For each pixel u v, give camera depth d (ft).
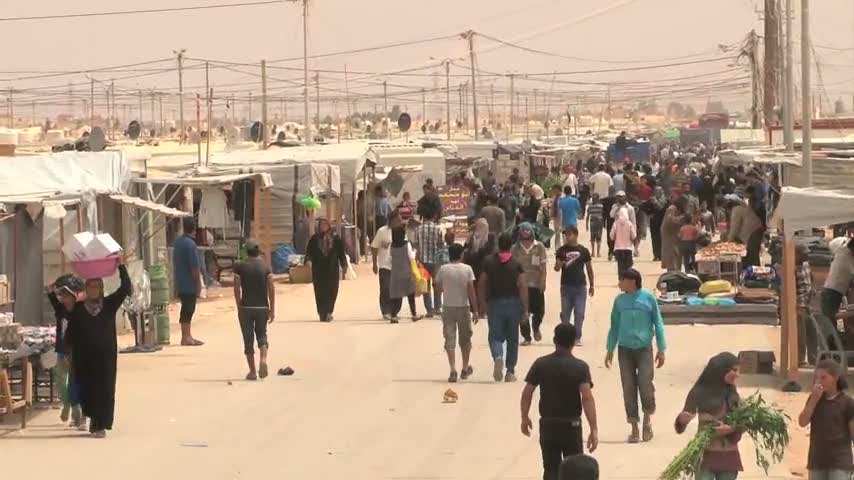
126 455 162.91
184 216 264.52
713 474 118.32
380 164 563.89
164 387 214.28
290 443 169.07
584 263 248.11
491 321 214.07
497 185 605.73
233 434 175.73
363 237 469.57
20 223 245.65
